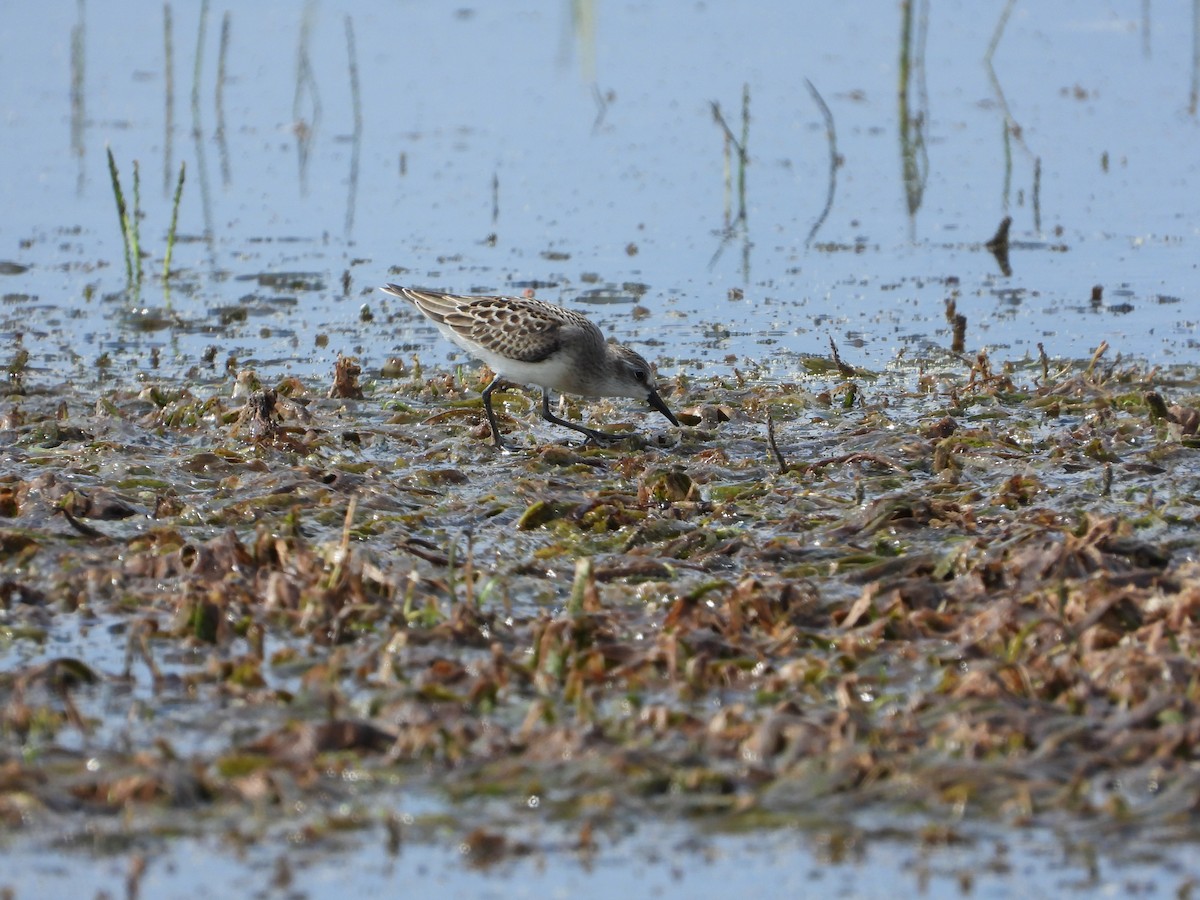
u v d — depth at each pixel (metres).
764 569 12.42
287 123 30.56
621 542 13.23
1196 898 7.79
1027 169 28.05
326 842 8.28
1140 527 13.23
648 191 27.41
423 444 16.52
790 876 8.05
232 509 13.59
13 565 12.27
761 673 10.31
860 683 10.16
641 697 9.99
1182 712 9.13
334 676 10.08
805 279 23.33
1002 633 10.59
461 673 10.12
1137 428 16.48
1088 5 37.66
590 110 31.47
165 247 24.66
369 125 30.52
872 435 16.31
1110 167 27.92
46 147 28.89
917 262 24.02
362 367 19.86
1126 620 10.71
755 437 16.73
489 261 24.03
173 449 16.00
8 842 8.19
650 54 34.78
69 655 10.66
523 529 13.57
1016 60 33.97
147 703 9.89
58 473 14.55
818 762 8.82
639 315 21.66
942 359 19.80
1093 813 8.43
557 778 8.80
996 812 8.47
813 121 30.77
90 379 19.03
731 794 8.69
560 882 8.01
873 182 27.72
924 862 8.12
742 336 20.84
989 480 14.93
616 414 18.00
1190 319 21.17
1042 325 21.09
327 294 22.77
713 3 38.59
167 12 29.89
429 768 8.93
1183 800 8.44
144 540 12.56
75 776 8.67
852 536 13.16
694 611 11.04
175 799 8.52
